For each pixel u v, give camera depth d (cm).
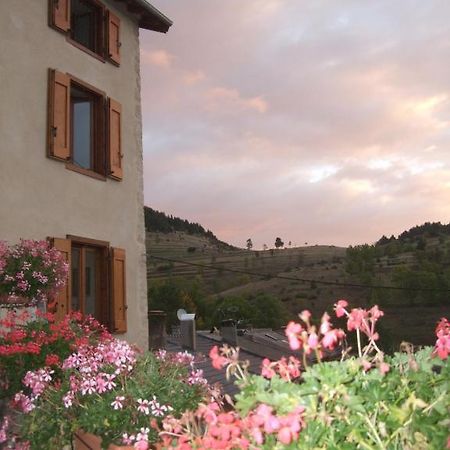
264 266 12275
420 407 242
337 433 232
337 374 237
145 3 1212
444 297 7762
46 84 991
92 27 1161
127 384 457
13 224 894
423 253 10269
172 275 12019
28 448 476
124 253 1127
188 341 1633
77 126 1098
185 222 17738
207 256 13700
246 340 2220
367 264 10175
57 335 624
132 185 1192
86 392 455
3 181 886
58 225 980
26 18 965
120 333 1106
